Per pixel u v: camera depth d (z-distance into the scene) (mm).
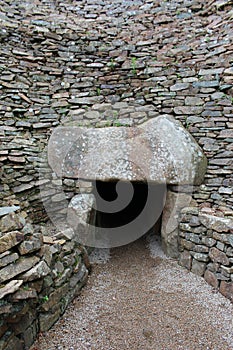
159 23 5051
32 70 4609
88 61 4793
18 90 4344
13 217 2211
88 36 4926
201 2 4984
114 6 5414
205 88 4125
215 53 4246
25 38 4727
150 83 4488
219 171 3711
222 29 4441
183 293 3150
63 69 4719
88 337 2502
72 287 2969
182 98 4215
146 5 5258
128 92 4543
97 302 3008
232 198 3512
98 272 3629
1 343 1942
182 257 3607
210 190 3668
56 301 2609
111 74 4699
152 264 3742
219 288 3057
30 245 2248
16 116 4199
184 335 2549
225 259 2971
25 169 3707
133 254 4109
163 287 3285
